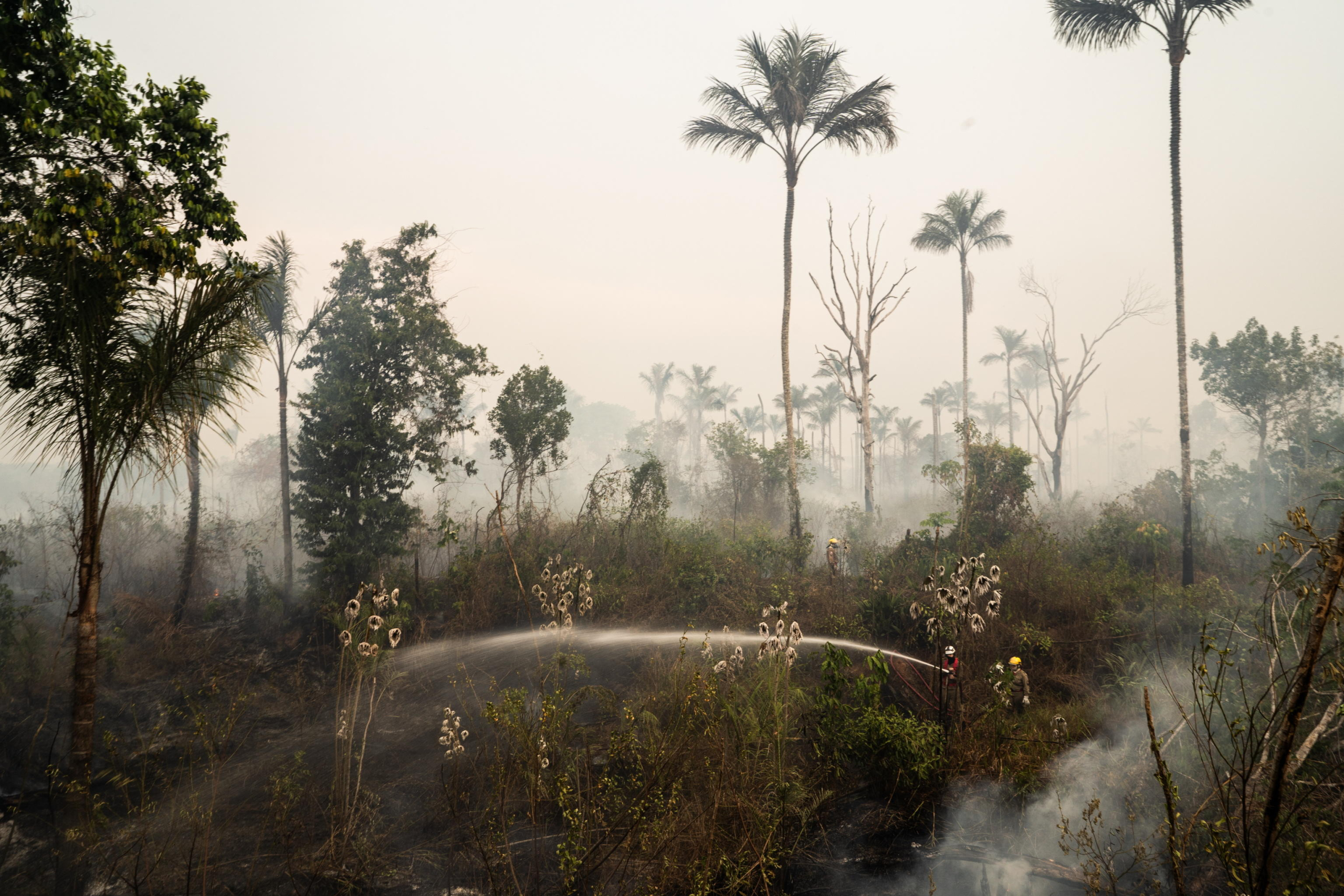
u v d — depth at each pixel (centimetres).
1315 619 292
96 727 870
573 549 1573
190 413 608
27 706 867
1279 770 303
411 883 568
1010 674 850
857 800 703
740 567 1458
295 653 1198
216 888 546
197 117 622
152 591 1470
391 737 850
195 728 871
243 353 625
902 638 1070
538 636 1192
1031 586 1199
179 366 588
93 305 571
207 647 1182
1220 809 545
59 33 569
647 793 594
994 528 1756
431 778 734
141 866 562
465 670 1038
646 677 948
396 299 1537
